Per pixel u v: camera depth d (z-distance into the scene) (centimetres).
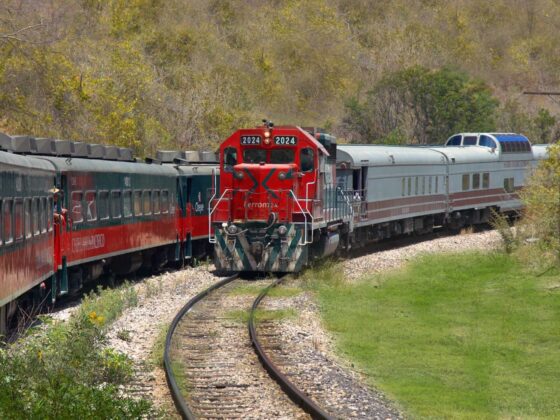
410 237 15212
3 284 5506
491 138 17388
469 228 16325
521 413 4847
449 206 15575
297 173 9894
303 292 8700
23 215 6131
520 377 5741
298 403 4575
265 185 9825
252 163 10025
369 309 8075
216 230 9962
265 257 9806
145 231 9788
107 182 8669
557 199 10725
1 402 3747
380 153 13162
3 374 4044
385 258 11950
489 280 9806
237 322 6938
